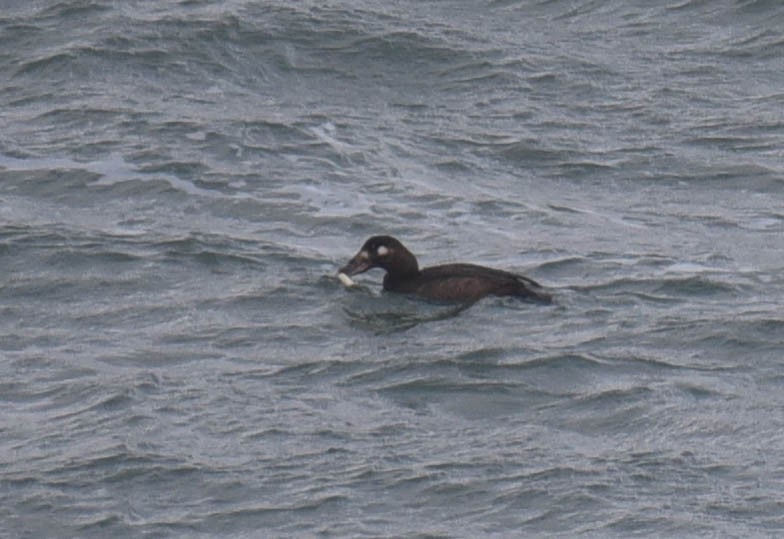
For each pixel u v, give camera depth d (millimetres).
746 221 31234
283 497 21266
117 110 35656
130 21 39031
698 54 38625
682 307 27062
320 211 31391
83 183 32562
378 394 23953
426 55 38125
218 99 36406
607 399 23641
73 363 25156
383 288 27734
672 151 34219
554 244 29969
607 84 37156
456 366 24641
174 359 25281
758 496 21141
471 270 27672
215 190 32250
